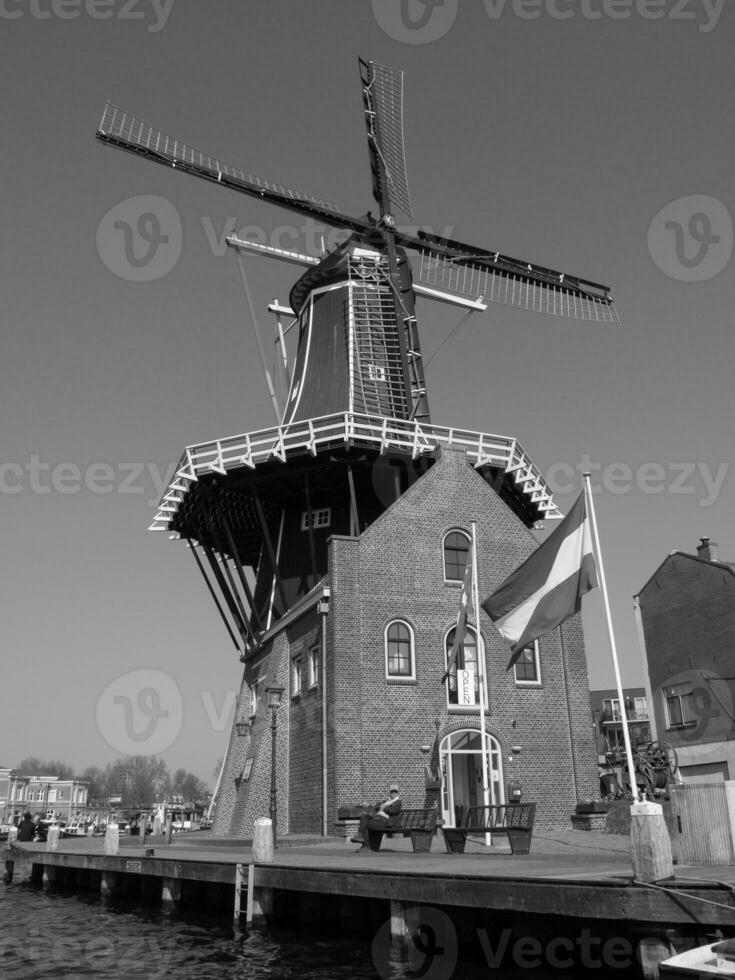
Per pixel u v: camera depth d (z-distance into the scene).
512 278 42.75
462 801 27.84
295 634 30.72
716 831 12.86
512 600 19.02
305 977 12.80
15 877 36.72
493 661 28.06
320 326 38.69
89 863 25.53
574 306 43.50
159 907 22.36
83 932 18.27
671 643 39.88
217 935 16.86
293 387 38.66
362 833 20.84
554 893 11.02
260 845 17.42
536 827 26.56
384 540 28.12
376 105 43.62
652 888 10.16
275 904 17.53
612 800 27.84
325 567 33.28
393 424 33.19
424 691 26.91
